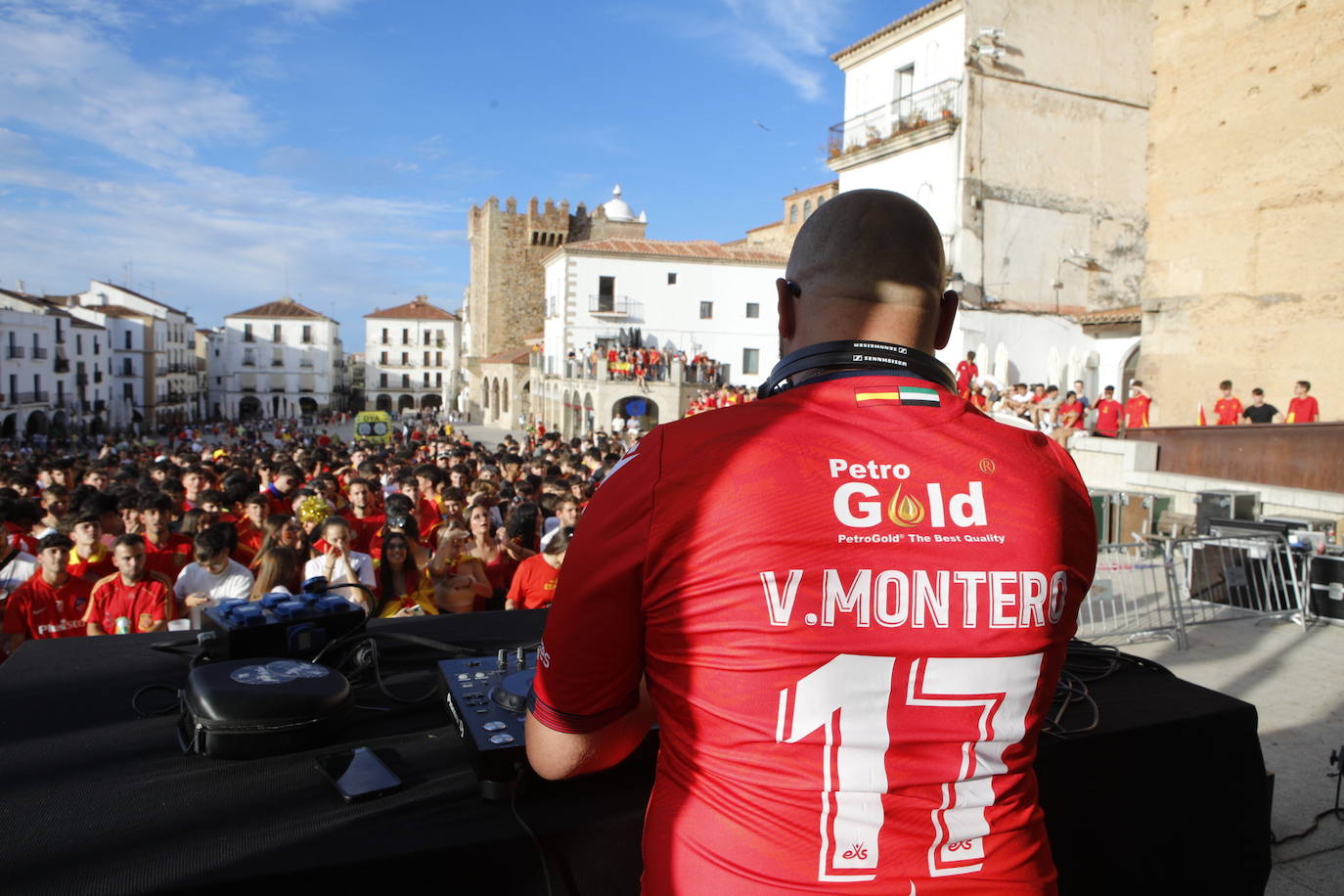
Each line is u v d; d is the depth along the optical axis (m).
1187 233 14.45
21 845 1.41
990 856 1.13
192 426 73.62
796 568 1.09
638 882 1.57
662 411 38.25
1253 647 6.94
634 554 1.16
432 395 97.75
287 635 2.14
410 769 1.73
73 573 5.81
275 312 90.31
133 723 1.92
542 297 64.81
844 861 1.08
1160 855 2.13
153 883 1.32
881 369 1.27
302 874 1.37
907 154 23.34
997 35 21.50
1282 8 12.91
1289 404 11.79
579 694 1.21
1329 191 12.38
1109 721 2.10
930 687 1.11
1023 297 22.44
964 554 1.12
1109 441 12.74
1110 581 7.18
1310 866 3.59
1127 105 23.48
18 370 49.34
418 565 6.18
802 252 1.38
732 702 1.11
